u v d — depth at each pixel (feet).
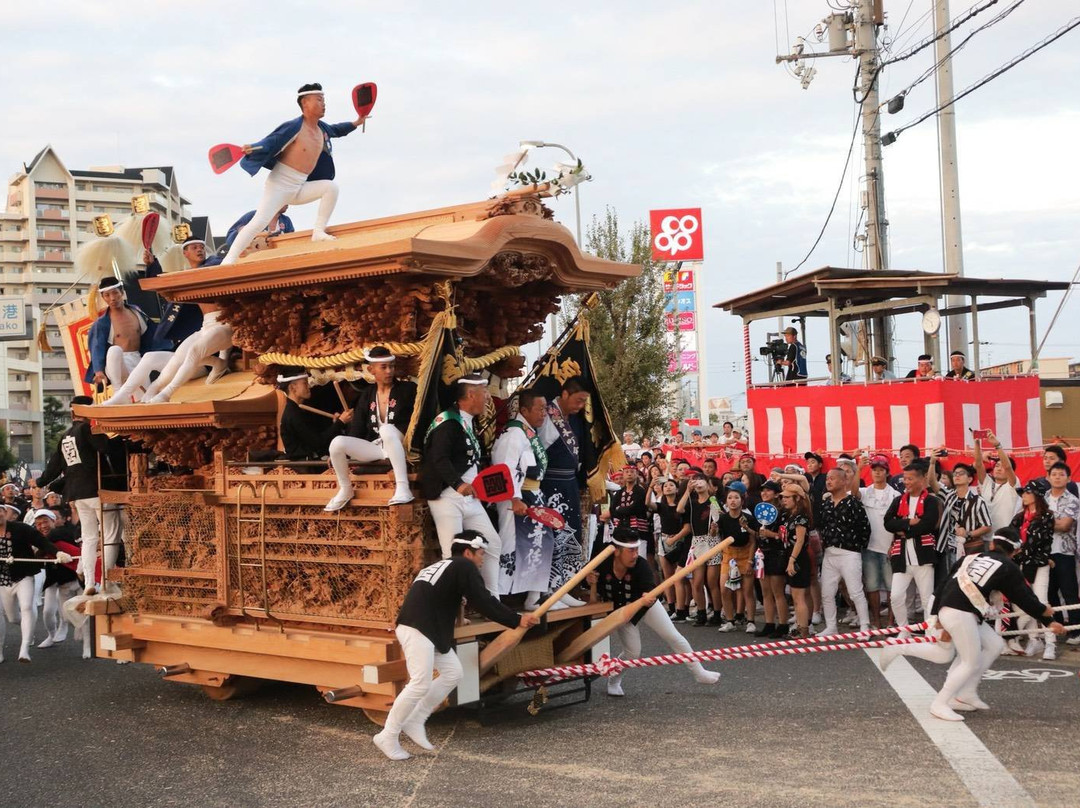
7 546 41.96
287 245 33.76
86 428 36.09
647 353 100.89
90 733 29.35
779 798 20.81
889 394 53.93
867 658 35.88
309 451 30.01
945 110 66.28
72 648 45.70
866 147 76.74
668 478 47.37
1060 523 35.65
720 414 217.15
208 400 31.01
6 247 294.87
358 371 29.32
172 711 31.71
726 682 33.06
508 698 29.99
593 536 35.14
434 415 27.53
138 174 306.76
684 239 162.20
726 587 42.80
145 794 23.38
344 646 27.63
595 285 31.73
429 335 27.45
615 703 30.42
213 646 31.19
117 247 41.75
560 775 23.16
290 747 26.96
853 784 21.54
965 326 64.49
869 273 58.39
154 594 33.12
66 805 22.76
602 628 29.66
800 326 68.90
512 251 28.63
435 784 23.03
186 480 33.42
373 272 27.12
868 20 76.28
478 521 27.45
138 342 38.78
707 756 24.17
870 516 39.81
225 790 23.41
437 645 25.27
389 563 27.17
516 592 29.14
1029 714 27.12
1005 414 53.88
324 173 33.99
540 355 31.89
